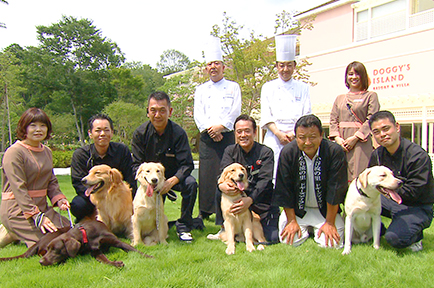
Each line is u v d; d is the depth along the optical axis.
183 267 2.88
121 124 23.48
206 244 3.68
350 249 3.37
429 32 11.47
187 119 23.72
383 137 3.43
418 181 3.36
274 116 4.98
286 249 3.44
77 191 4.14
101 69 35.91
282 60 4.94
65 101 32.81
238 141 3.92
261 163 3.94
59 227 3.83
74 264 3.02
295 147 3.58
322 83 15.03
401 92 12.34
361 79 4.39
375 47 13.09
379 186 3.14
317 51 16.28
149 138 4.16
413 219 3.32
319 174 3.55
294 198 3.72
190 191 3.96
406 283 2.58
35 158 3.74
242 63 14.27
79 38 35.09
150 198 3.65
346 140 4.24
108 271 2.81
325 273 2.76
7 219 3.64
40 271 2.85
